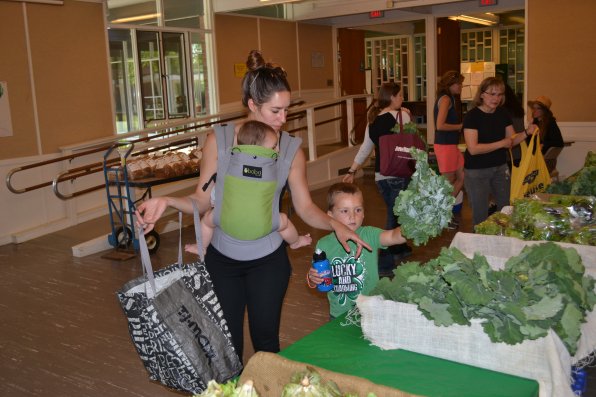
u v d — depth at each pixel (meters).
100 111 7.94
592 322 1.83
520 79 13.95
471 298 1.59
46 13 7.24
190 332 1.76
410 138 4.57
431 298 1.70
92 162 7.71
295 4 11.41
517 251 2.57
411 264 1.86
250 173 2.05
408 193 1.86
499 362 1.60
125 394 3.17
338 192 2.54
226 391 1.35
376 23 11.84
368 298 1.79
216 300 1.87
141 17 9.25
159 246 6.13
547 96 8.31
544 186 3.52
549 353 1.53
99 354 3.67
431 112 11.15
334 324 1.98
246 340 3.70
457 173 6.13
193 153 6.38
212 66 10.27
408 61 14.53
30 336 4.00
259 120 2.24
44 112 7.23
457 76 5.81
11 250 6.37
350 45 12.80
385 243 2.38
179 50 9.88
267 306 2.23
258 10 10.88
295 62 11.64
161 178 5.75
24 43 7.02
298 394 1.30
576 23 7.98
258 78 2.18
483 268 1.66
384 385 1.48
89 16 7.76
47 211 7.19
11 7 6.88
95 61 7.86
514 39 13.89
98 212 7.62
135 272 5.35
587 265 2.39
